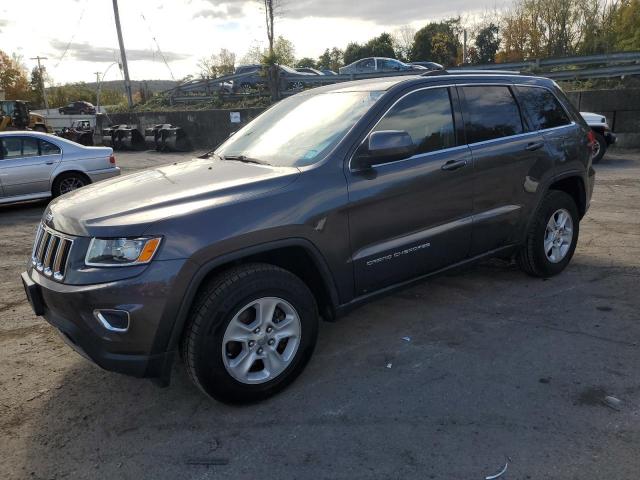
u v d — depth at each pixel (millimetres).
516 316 4242
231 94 24203
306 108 4180
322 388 3326
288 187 3227
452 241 4074
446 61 47562
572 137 4992
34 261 3293
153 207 2969
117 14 28969
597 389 3166
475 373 3414
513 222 4539
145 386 3459
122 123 26766
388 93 3803
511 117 4559
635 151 14484
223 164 3812
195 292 2865
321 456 2688
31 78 86375
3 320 4617
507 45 40562
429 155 3891
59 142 10070
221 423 3010
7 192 9469
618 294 4598
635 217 7328
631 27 34469
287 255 3369
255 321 3104
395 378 3404
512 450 2660
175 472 2625
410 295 4781
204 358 2908
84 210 3068
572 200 5039
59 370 3713
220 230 2922
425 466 2574
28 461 2746
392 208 3639
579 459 2574
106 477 2613
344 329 4156
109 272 2758
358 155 3525
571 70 17078
